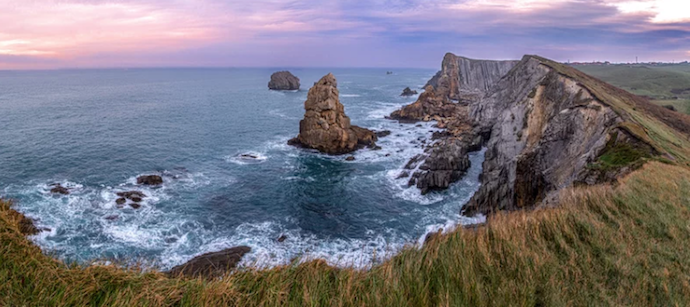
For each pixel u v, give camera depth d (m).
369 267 7.99
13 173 43.94
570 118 34.44
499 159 47.25
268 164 52.56
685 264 7.93
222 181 45.09
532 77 59.53
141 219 33.69
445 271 6.79
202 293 6.12
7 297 5.68
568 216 10.06
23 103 109.06
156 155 54.78
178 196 39.66
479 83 142.00
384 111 105.88
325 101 57.78
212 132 72.75
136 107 106.06
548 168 33.41
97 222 32.44
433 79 187.62
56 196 37.62
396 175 47.78
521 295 6.29
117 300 5.80
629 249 8.41
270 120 88.12
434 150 50.31
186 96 141.88
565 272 7.17
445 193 41.34
